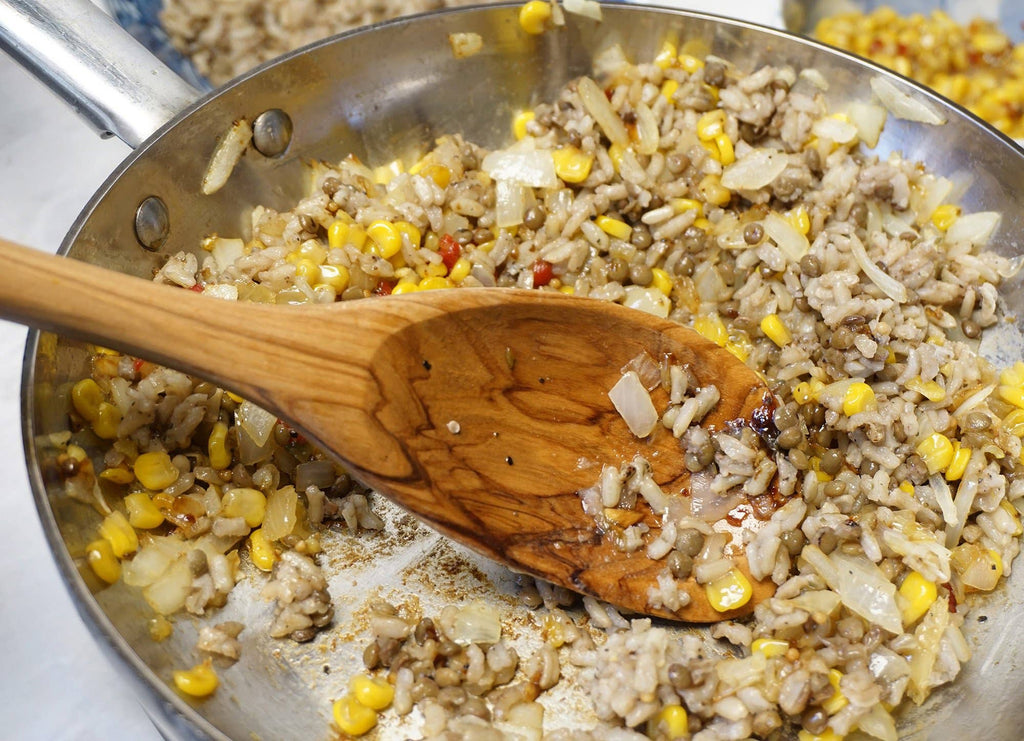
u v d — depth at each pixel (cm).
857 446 31
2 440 34
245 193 33
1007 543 29
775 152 34
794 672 26
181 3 39
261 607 29
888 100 34
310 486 30
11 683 30
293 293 31
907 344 32
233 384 26
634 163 35
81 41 31
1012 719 26
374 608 28
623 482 29
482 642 28
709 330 33
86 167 40
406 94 35
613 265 34
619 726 27
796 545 28
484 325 28
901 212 34
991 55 46
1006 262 33
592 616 29
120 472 28
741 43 35
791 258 33
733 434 30
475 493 28
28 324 24
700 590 28
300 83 33
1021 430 31
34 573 31
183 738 23
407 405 27
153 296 25
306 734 27
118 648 24
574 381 29
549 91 36
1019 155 32
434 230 34
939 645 27
